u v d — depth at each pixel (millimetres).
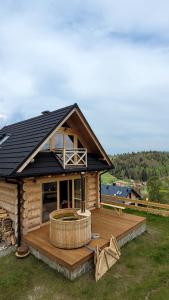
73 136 10180
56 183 8773
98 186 10953
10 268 5980
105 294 4980
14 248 7160
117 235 7156
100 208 10820
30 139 8242
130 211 11781
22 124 11664
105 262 5887
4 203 8203
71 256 5688
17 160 7156
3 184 8242
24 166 6887
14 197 7629
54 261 5832
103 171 11219
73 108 8766
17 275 5656
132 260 6469
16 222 7414
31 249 6723
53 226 6336
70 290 5078
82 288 5145
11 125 13359
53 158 8734
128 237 7797
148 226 9555
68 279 5422
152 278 5590
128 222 8484
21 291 5094
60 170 8250
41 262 6230
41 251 6227
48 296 4914
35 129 9016
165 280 5516
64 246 6109
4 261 6344
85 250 6051
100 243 6516
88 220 6531
